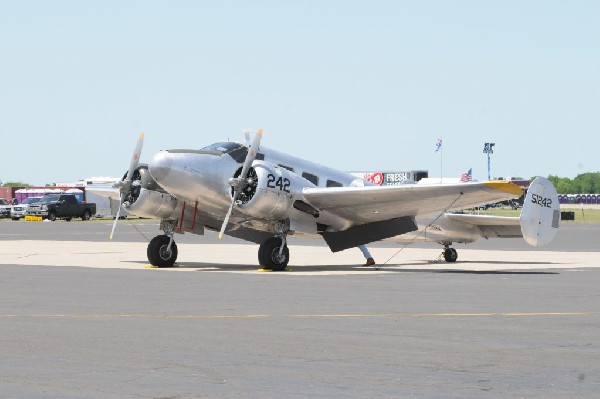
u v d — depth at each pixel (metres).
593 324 28.83
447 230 68.62
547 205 61.50
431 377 19.75
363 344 24.44
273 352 23.08
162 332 26.86
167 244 61.81
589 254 81.06
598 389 18.48
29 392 18.11
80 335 26.16
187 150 58.28
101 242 102.44
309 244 105.19
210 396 17.81
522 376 19.86
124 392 18.12
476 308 33.78
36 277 50.16
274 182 57.12
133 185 62.06
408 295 39.44
